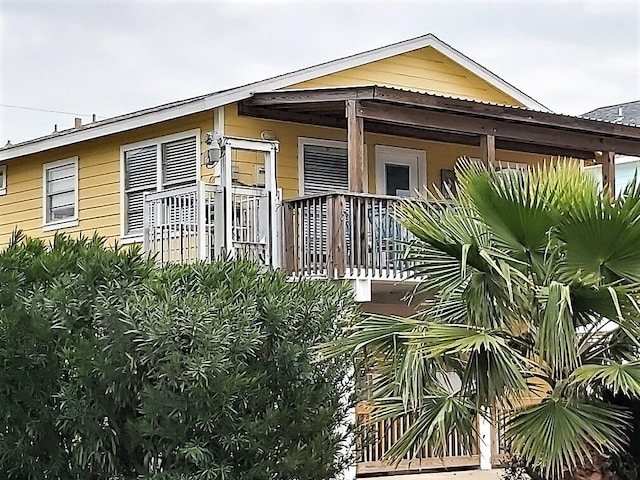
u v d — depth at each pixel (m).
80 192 16.09
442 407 7.04
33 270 8.12
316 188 14.50
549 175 7.66
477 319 7.14
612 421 6.70
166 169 14.57
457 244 7.17
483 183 7.37
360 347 7.38
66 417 7.37
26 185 17.28
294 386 7.66
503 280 7.04
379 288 13.10
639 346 7.04
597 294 6.82
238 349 7.17
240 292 7.65
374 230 12.10
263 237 12.50
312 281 8.32
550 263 7.15
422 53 16.25
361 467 12.18
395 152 15.58
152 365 7.05
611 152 15.05
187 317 7.00
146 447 7.25
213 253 11.47
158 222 12.76
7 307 7.77
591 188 7.42
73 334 7.49
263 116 14.05
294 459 7.43
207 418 7.02
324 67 14.85
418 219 7.52
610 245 6.97
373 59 15.50
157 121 14.20
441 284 7.41
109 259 7.71
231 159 13.09
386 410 7.43
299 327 7.72
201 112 13.91
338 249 11.70
